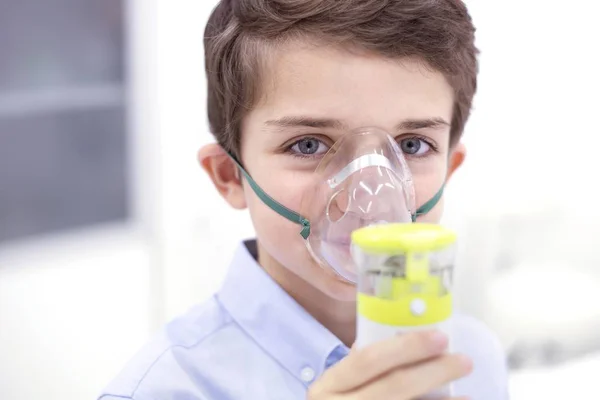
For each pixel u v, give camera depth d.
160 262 2.84
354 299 0.98
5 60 4.14
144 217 3.59
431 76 0.92
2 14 4.08
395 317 0.65
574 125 2.61
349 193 0.88
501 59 2.55
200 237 2.74
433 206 0.98
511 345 2.46
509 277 2.63
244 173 1.02
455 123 1.05
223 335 1.07
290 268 0.98
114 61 4.29
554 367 2.46
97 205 4.35
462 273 2.56
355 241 0.66
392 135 0.92
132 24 3.35
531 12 2.55
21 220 4.18
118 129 4.37
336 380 0.70
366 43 0.87
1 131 4.17
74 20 4.22
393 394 0.67
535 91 2.58
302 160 0.93
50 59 4.22
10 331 3.05
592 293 2.54
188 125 2.73
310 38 0.89
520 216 2.62
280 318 1.05
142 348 1.08
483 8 2.53
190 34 2.72
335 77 0.88
